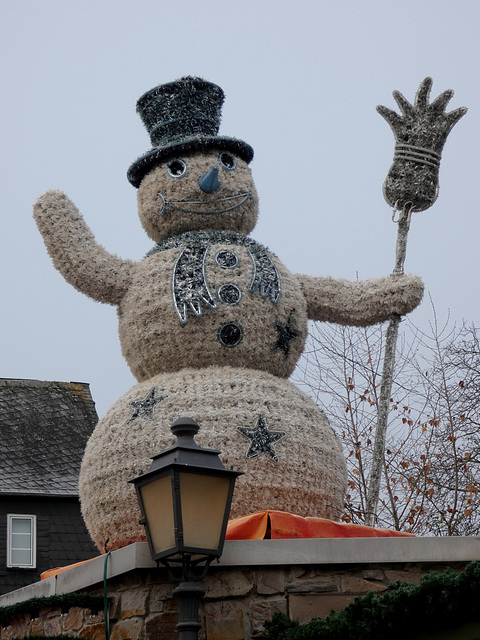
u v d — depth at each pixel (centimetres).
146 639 667
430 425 1396
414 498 1374
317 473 791
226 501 625
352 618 618
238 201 880
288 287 851
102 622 702
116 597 697
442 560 695
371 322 894
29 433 1795
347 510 1380
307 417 809
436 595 597
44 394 1906
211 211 873
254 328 821
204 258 833
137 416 788
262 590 685
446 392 1398
